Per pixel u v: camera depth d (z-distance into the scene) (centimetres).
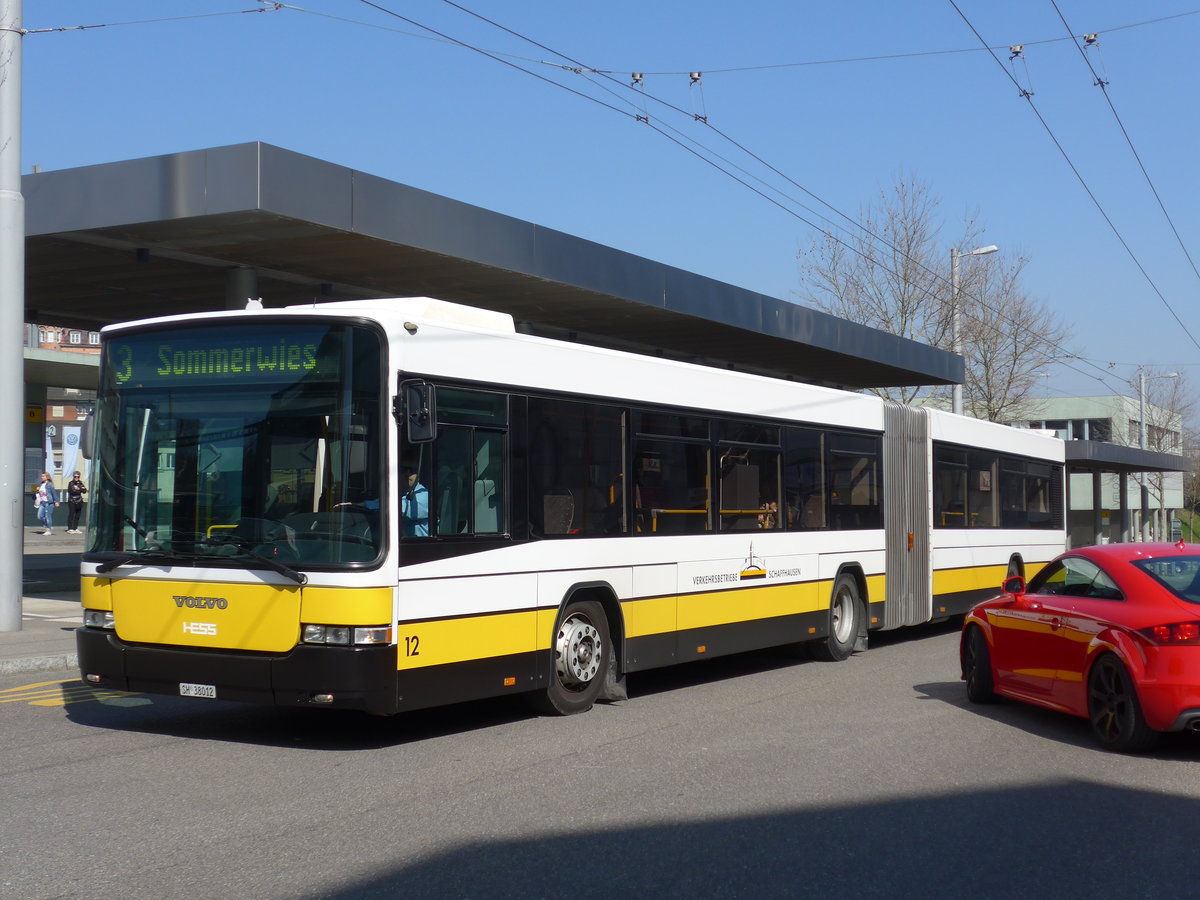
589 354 1057
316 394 838
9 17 1447
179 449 872
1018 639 1026
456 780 767
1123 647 870
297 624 812
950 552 1759
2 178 1451
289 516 830
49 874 562
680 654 1159
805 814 693
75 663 1262
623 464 1095
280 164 1416
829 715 1041
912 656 1518
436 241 1612
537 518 982
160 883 550
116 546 883
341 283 1866
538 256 1784
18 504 1455
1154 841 648
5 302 1448
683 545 1169
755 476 1302
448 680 877
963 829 667
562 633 1020
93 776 766
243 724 962
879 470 1574
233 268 1736
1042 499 2131
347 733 933
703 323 2239
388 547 823
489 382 938
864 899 547
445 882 557
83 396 4959
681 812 693
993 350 4488
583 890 551
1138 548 965
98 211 1477
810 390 1420
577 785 757
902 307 4462
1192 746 904
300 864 580
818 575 1413
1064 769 825
